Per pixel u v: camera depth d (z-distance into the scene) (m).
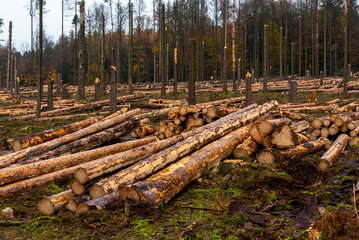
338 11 57.16
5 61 72.94
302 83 30.53
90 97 25.22
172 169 5.19
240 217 4.15
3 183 5.21
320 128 8.63
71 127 7.88
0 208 4.62
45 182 5.50
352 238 3.23
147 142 7.73
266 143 6.91
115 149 6.78
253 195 5.03
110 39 68.19
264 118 9.37
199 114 9.06
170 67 62.12
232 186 5.50
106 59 65.12
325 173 5.77
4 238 3.79
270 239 3.59
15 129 11.72
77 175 4.85
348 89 22.27
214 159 6.25
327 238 3.28
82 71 22.53
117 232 3.89
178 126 8.84
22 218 4.39
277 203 4.63
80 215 4.19
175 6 50.25
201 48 50.00
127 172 5.13
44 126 12.37
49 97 17.00
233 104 15.66
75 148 6.89
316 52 37.56
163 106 14.60
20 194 5.15
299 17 63.44
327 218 3.47
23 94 31.97
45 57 73.25
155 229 3.97
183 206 4.70
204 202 4.89
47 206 4.50
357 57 58.22
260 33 58.00
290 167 6.05
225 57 24.83
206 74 61.19
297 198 4.77
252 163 6.46
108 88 35.31
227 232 3.79
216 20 47.78
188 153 6.38
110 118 8.53
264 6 52.66
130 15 49.41
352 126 8.20
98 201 4.45
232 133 7.56
